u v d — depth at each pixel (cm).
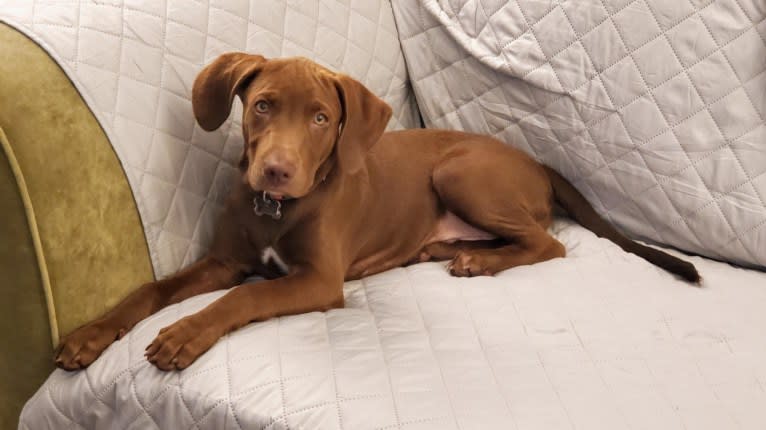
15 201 172
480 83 262
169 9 212
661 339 193
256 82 193
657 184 241
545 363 178
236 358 169
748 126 228
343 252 221
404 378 168
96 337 179
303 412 157
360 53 262
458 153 247
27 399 189
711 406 170
